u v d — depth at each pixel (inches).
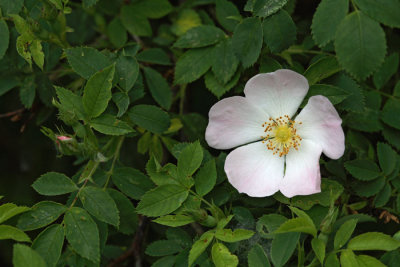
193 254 15.1
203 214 15.6
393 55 17.0
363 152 16.8
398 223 16.2
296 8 17.0
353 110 16.0
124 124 16.0
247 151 16.1
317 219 15.6
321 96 15.4
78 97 16.0
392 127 16.8
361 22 15.4
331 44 16.3
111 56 16.4
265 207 16.1
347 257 14.9
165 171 15.8
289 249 15.1
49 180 15.9
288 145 16.0
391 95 17.0
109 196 15.8
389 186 16.2
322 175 16.5
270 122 16.0
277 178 16.0
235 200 16.1
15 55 17.0
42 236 15.5
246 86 15.8
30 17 16.7
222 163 16.2
